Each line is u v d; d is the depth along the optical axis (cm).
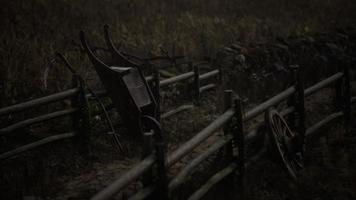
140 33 1138
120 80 593
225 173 448
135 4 1385
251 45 1102
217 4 1525
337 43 1227
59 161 564
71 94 580
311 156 575
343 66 698
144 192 347
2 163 544
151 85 702
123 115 628
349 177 510
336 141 619
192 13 1380
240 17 1420
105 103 750
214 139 654
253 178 498
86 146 591
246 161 491
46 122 676
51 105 719
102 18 1218
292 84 581
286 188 487
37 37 995
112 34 1089
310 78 991
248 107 827
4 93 729
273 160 516
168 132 682
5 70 790
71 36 1035
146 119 617
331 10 1694
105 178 529
